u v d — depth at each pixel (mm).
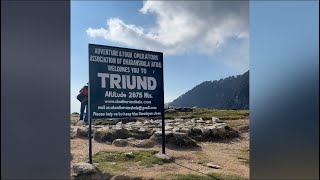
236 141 9273
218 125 10188
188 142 8266
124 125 10461
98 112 6734
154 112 7461
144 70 7406
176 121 11812
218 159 7176
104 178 5852
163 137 7453
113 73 6996
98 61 6828
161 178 5699
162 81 7633
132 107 7184
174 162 6887
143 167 6375
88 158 6691
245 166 6637
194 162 6906
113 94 6969
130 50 7215
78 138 8836
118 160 6762
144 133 9039
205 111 14375
